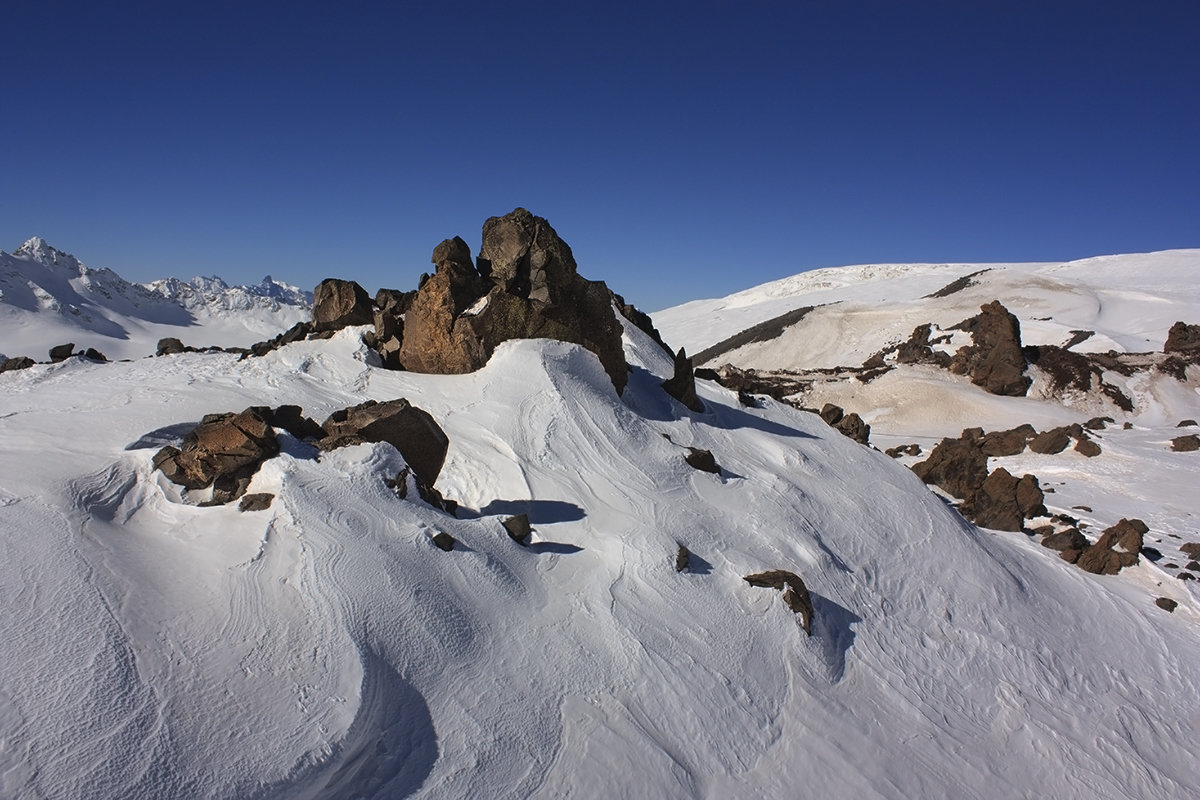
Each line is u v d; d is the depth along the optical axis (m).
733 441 19.05
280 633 8.05
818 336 80.88
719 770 8.69
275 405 15.61
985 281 94.94
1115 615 16.17
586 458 15.01
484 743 7.83
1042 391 45.72
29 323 189.75
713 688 9.68
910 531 16.33
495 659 8.97
